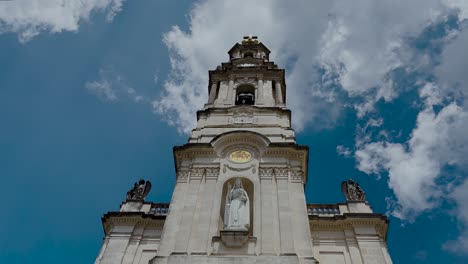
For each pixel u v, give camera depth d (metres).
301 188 28.44
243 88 42.72
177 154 31.55
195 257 23.38
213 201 27.20
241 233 24.31
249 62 46.00
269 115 36.12
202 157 30.97
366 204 32.03
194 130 35.19
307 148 30.98
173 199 27.88
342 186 34.16
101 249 29.11
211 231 25.12
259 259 23.02
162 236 25.27
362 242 28.86
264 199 27.16
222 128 34.62
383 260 27.64
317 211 31.81
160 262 23.48
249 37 53.91
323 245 29.12
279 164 30.00
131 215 30.59
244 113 36.38
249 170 29.70
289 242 24.25
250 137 31.83
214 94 41.41
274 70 43.56
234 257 23.20
